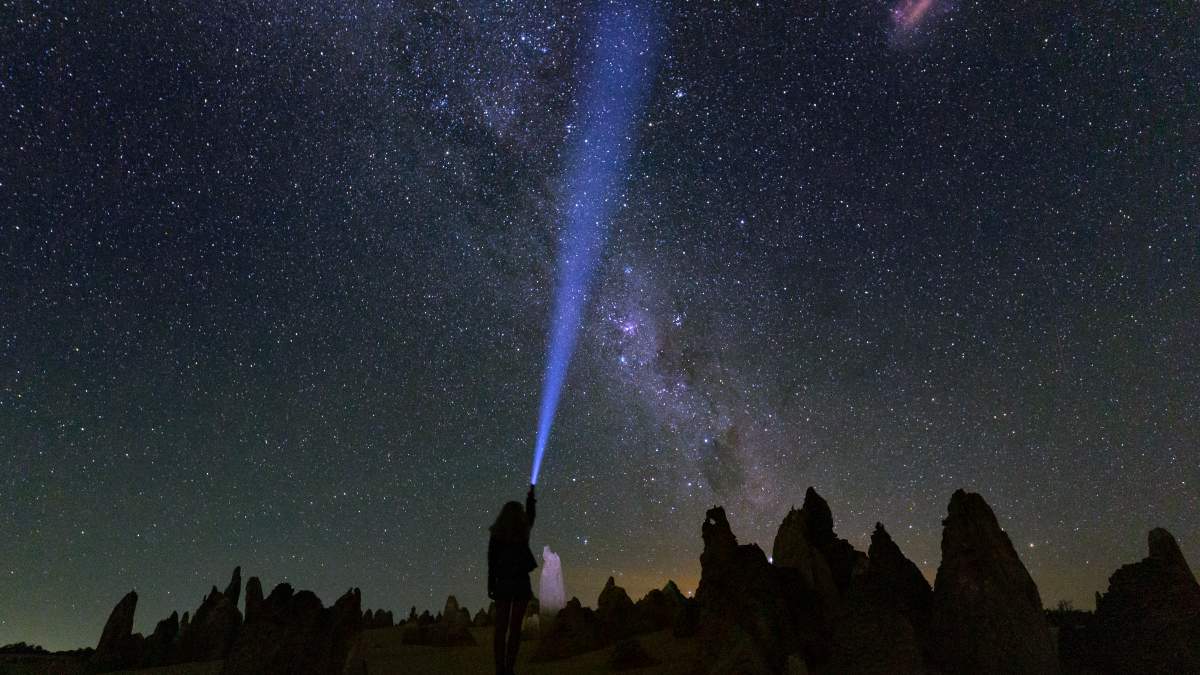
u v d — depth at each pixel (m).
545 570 33.62
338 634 13.72
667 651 17.09
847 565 16.92
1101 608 12.64
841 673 11.25
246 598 24.59
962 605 11.82
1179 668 11.27
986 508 12.81
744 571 13.89
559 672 16.70
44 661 27.08
